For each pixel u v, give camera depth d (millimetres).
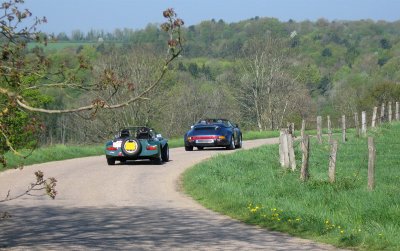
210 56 174500
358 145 35531
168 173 25438
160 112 71188
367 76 159125
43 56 7582
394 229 12172
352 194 16859
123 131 30484
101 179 23422
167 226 13570
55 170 26969
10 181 22562
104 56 67000
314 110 100438
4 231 12898
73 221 14250
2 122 7488
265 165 26562
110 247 11078
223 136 38625
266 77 89188
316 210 14828
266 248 10984
